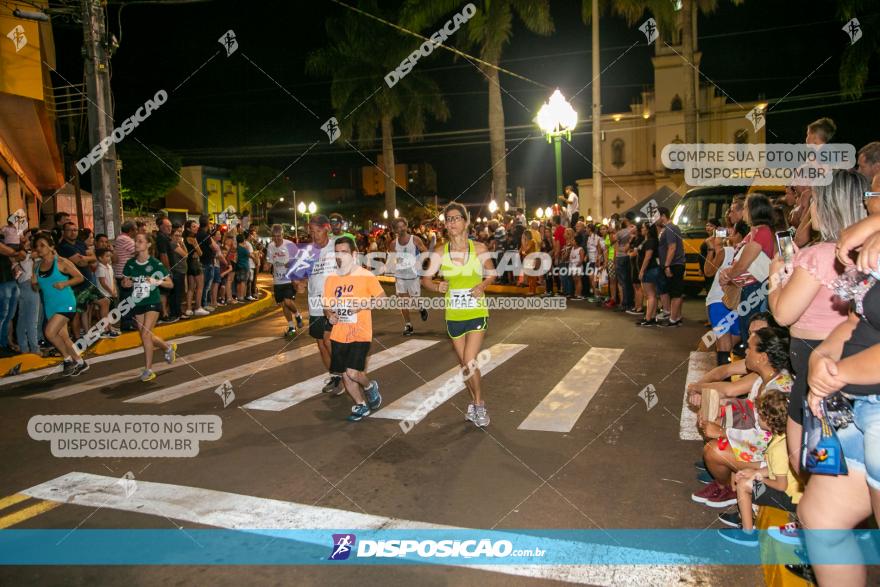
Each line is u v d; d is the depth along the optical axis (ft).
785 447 11.57
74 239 34.32
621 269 44.01
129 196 146.72
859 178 8.75
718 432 13.82
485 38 84.89
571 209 64.69
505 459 17.07
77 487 15.94
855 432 8.09
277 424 20.62
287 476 16.28
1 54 42.27
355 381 20.68
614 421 20.07
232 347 34.99
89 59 39.58
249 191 210.18
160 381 26.96
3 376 28.60
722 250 26.61
